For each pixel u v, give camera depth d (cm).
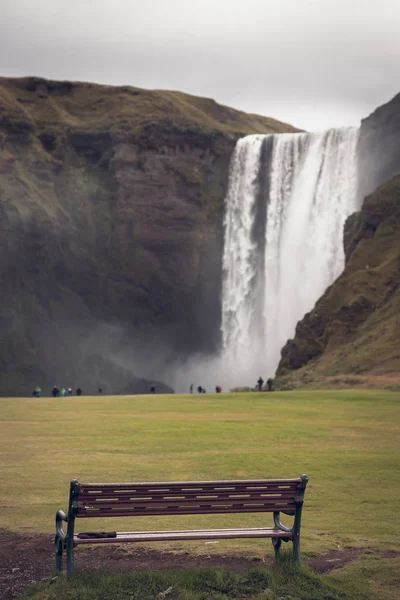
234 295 14100
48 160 14338
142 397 5684
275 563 1159
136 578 1096
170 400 5109
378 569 1150
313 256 12681
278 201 13475
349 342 8456
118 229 14362
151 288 14425
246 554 1245
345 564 1185
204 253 14375
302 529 1395
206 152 14638
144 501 1106
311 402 4594
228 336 14075
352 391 5612
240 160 14262
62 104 15625
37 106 15288
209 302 14438
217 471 2006
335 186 12500
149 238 14400
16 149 14175
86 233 14250
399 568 1155
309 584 1087
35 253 13575
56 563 1148
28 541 1323
